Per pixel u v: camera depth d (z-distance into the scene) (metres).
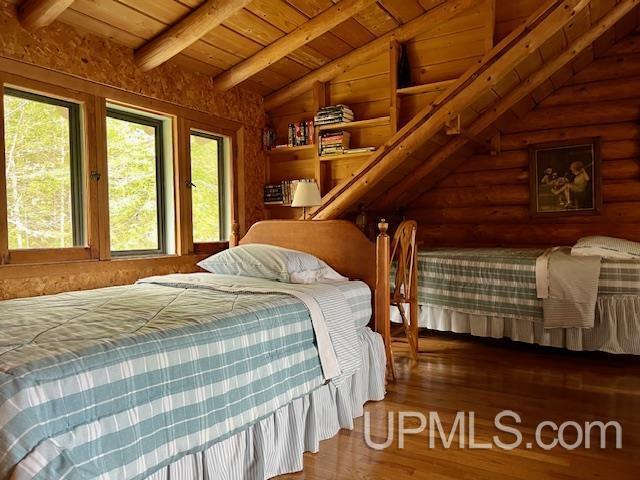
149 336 1.41
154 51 2.99
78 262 2.79
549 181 4.51
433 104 3.40
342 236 2.92
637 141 4.17
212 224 3.92
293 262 2.66
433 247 4.77
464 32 3.51
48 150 2.74
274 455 1.83
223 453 1.62
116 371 1.27
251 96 4.16
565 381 2.93
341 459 1.99
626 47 4.17
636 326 3.20
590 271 3.29
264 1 3.00
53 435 1.10
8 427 1.03
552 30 2.99
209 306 1.86
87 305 1.93
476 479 1.82
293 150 4.27
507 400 2.62
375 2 3.28
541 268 3.44
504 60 3.15
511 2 3.35
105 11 2.69
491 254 3.89
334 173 4.18
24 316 1.70
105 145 2.95
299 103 4.27
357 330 2.54
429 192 5.10
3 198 2.45
